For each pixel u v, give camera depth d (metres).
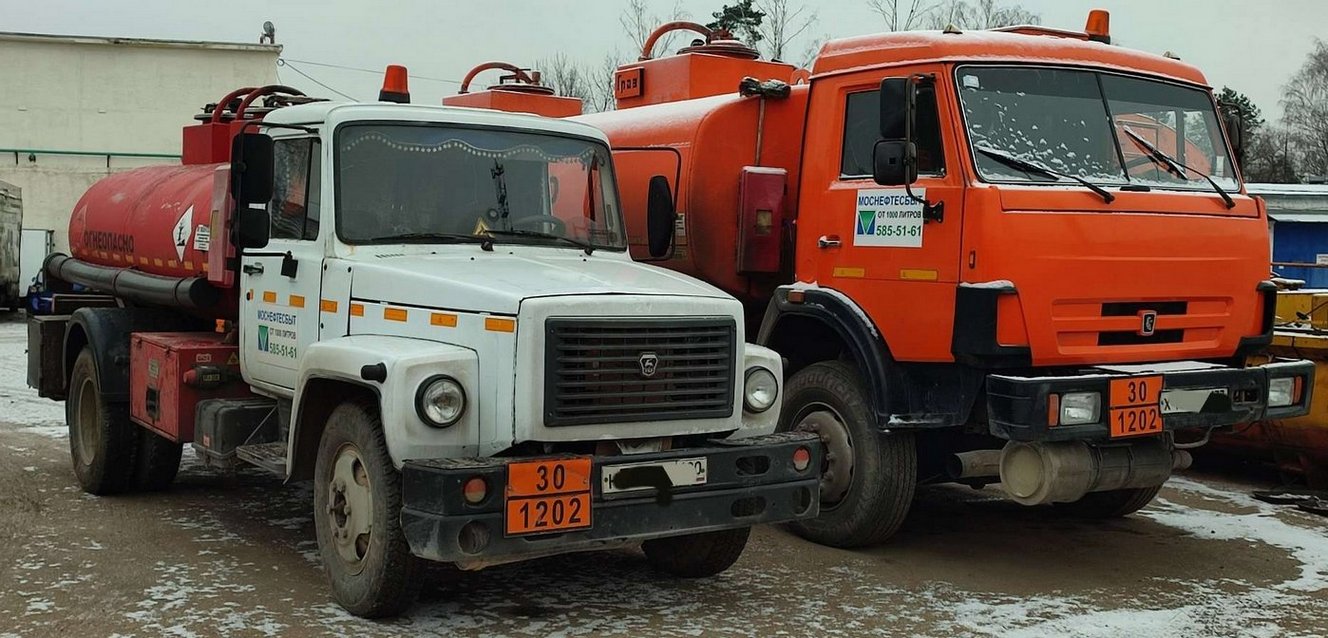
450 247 6.21
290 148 6.59
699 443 5.71
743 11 25.84
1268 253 7.14
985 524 8.11
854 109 7.15
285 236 6.54
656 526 5.30
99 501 8.09
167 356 7.21
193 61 38.38
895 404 6.80
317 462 5.80
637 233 8.40
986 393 6.43
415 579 5.38
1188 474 10.19
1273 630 5.77
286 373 6.45
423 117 6.42
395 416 5.09
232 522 7.52
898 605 6.06
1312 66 58.34
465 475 4.87
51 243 30.12
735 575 6.58
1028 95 6.70
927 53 6.71
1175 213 6.70
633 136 8.62
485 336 5.25
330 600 5.85
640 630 5.52
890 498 6.97
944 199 6.46
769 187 7.59
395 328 5.68
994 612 5.97
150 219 8.19
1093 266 6.37
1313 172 55.50
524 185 6.54
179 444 8.05
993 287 6.18
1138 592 6.41
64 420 11.73
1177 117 7.14
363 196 6.19
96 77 37.97
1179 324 6.72
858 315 6.91
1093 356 6.41
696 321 5.59
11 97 37.50
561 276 5.71
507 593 6.10
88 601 5.77
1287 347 9.05
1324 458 9.17
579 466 5.11
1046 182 6.48
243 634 5.31
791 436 5.84
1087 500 8.26
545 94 11.35
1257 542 7.63
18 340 21.20
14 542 6.91
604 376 5.32
